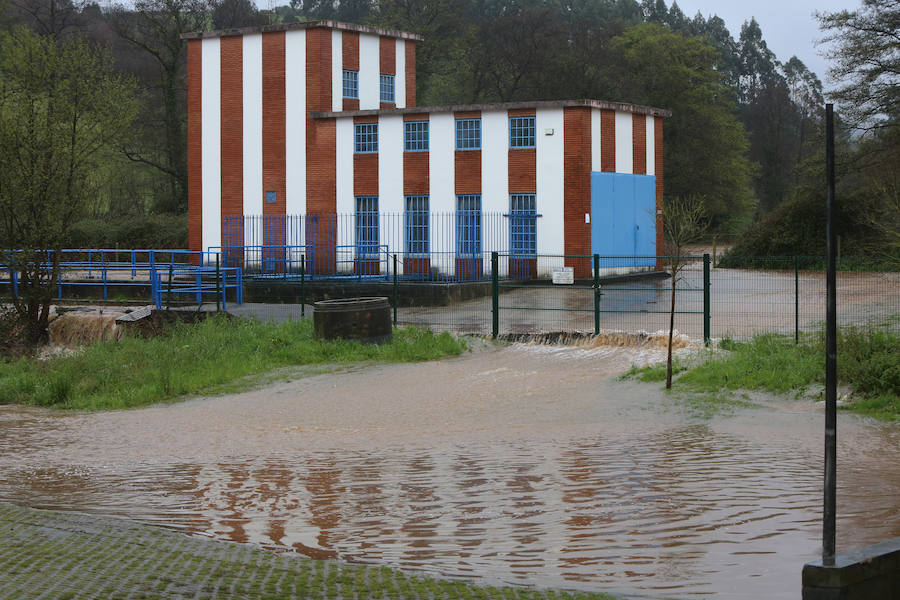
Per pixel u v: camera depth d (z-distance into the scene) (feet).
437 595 20.56
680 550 24.35
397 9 231.09
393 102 127.85
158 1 184.24
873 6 135.74
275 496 31.83
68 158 84.84
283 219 120.47
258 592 20.47
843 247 139.74
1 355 80.64
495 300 73.77
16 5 190.70
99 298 105.40
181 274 117.91
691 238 68.64
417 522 27.81
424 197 113.80
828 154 20.56
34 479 36.19
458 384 57.72
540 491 30.99
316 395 56.75
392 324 79.82
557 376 58.49
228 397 57.93
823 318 70.64
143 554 23.49
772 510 27.71
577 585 21.93
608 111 111.14
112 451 42.42
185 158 200.85
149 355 72.33
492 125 110.73
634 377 55.52
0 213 83.92
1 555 22.84
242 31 121.90
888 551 19.80
